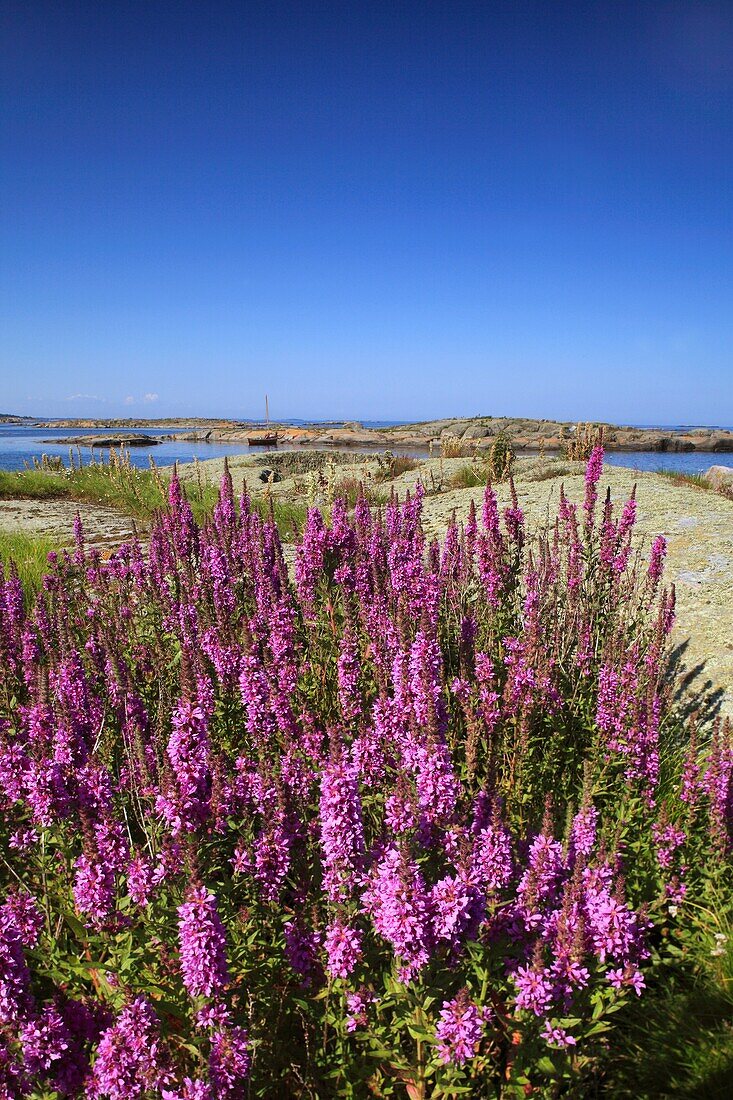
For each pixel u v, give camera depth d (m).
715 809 3.58
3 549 10.76
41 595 6.67
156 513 8.15
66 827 3.29
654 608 7.10
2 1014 2.30
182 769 2.99
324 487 13.68
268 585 6.06
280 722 4.11
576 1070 2.66
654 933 3.57
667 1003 2.99
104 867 2.78
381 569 6.44
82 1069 2.41
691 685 5.87
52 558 7.73
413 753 3.17
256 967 2.88
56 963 2.78
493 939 2.83
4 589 6.49
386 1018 2.79
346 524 6.80
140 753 3.52
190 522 7.93
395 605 5.72
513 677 4.62
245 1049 2.41
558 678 5.12
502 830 2.89
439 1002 2.67
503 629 5.64
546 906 2.90
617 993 2.81
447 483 18.91
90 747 4.07
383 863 2.71
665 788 4.36
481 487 16.45
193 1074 2.45
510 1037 2.74
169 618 6.15
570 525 6.73
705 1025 2.90
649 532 9.66
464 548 6.54
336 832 2.74
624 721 4.36
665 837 3.59
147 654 5.42
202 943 2.37
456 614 5.70
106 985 2.65
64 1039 2.37
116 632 5.99
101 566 7.78
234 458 27.39
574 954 2.60
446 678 4.67
